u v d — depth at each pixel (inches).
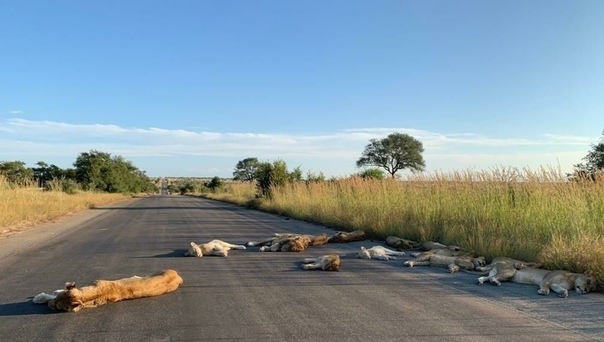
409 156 2155.5
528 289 312.5
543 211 466.3
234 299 284.0
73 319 242.2
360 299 284.8
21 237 605.6
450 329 226.7
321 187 1061.1
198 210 1279.5
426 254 407.2
